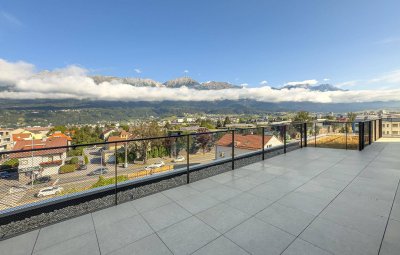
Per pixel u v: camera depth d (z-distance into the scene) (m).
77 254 1.84
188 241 2.00
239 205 2.76
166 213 2.59
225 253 1.81
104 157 3.96
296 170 4.38
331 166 4.63
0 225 2.30
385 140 8.77
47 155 3.30
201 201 2.92
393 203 2.68
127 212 2.62
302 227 2.18
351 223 2.22
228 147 5.04
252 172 4.29
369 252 1.75
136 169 4.17
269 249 1.84
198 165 4.37
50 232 2.20
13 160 2.90
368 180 3.61
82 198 2.86
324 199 2.86
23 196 2.91
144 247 1.92
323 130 8.73
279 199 2.91
